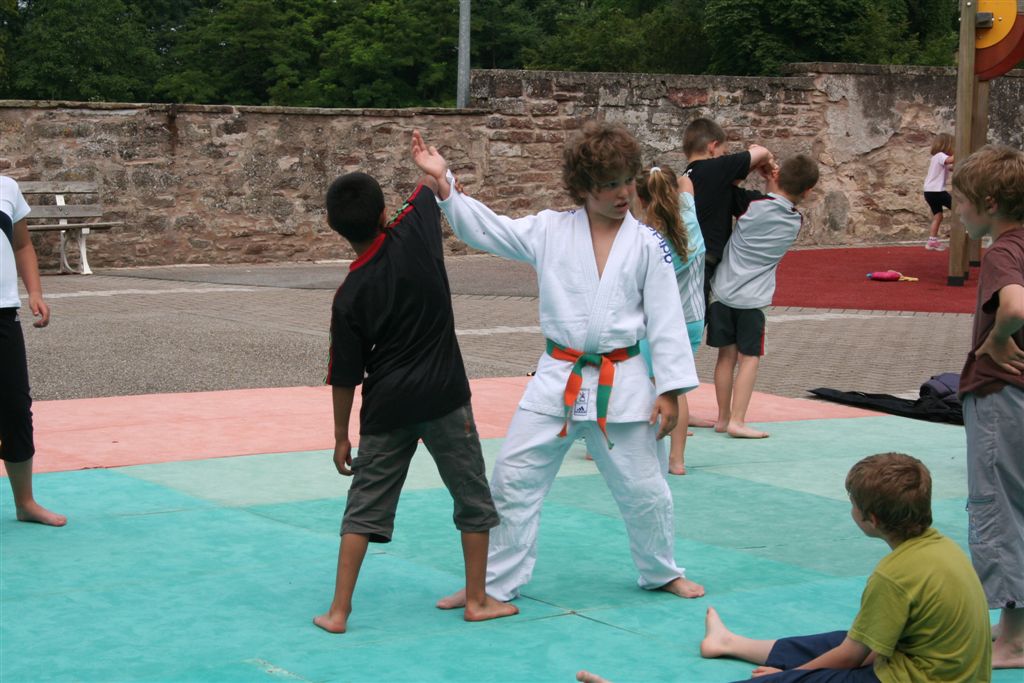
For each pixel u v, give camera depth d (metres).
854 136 20.73
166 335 10.48
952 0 39.50
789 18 26.47
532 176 18.84
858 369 9.79
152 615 3.92
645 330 4.05
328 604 4.07
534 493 4.11
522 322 12.09
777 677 3.06
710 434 7.32
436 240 3.88
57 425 7.09
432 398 3.77
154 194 16.38
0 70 43.34
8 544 4.72
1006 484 3.65
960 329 11.93
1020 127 22.05
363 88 40.56
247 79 44.38
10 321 4.82
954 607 2.91
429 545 4.84
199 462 6.26
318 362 9.49
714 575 4.49
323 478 5.96
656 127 19.44
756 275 7.04
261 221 17.11
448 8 41.03
